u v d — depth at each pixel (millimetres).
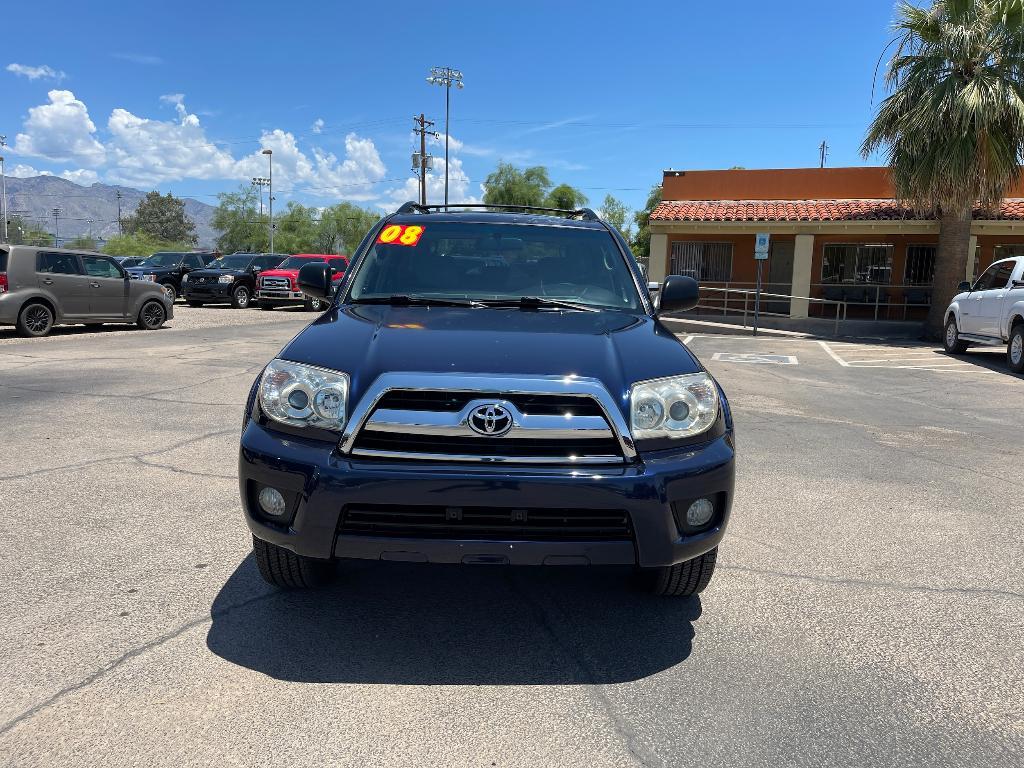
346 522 2777
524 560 2775
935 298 17734
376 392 2777
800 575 3844
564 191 60562
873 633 3236
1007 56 16016
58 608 3238
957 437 7207
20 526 4164
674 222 21234
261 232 85750
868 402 9141
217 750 2346
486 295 3965
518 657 2971
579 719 2572
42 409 7188
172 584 3504
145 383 8766
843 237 21609
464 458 2723
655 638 3156
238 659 2881
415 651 2990
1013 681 2875
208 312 21984
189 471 5258
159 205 145875
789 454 6348
